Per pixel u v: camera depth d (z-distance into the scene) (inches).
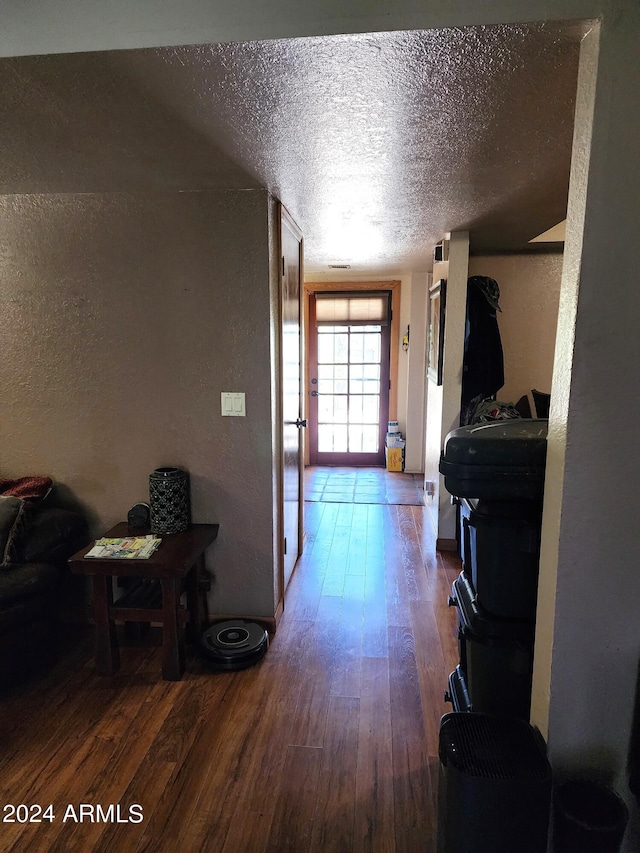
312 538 153.1
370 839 58.1
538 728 53.0
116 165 76.2
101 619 86.2
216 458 97.6
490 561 59.0
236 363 94.3
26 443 100.9
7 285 96.0
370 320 231.3
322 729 75.2
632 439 45.9
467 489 56.1
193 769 67.8
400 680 86.8
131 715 78.0
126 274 93.8
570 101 55.9
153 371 96.3
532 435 56.7
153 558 84.0
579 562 47.8
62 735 73.8
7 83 51.5
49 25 46.1
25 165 76.2
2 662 82.7
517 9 41.8
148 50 45.7
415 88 52.9
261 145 68.4
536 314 153.9
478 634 60.0
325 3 43.5
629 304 44.2
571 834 46.8
